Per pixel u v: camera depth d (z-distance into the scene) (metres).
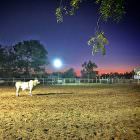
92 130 12.07
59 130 12.09
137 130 12.09
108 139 10.65
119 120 14.38
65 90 37.44
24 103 21.75
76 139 10.62
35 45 72.62
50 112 16.98
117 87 45.25
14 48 71.75
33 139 10.60
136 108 18.83
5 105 20.56
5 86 51.47
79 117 15.23
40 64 73.94
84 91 35.31
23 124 13.34
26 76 71.69
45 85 55.28
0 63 69.56
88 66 88.06
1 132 11.70
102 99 24.83
